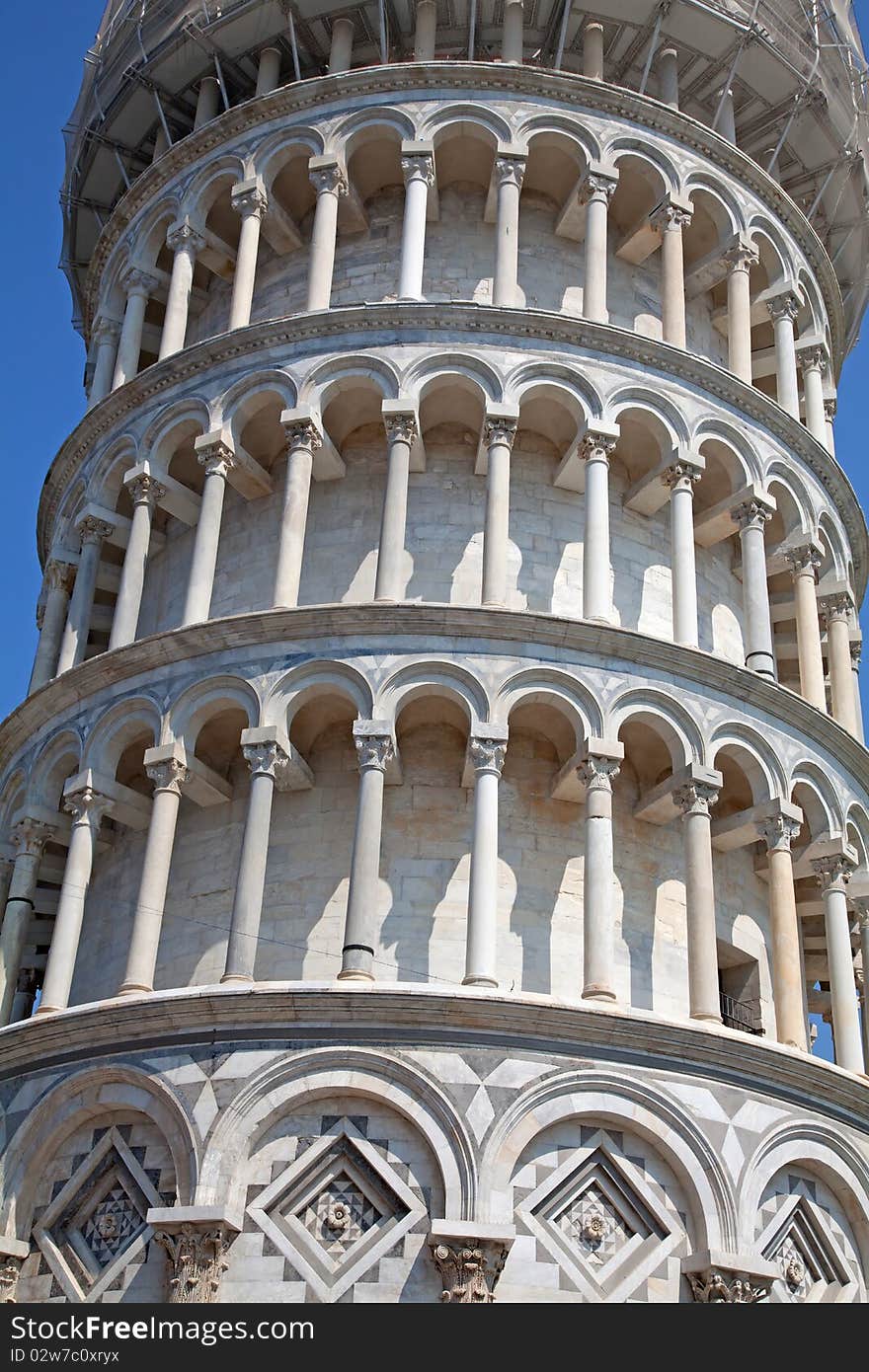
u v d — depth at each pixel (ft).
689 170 121.90
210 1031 85.30
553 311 111.24
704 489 116.37
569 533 109.09
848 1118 91.56
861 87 141.49
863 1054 107.24
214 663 99.71
